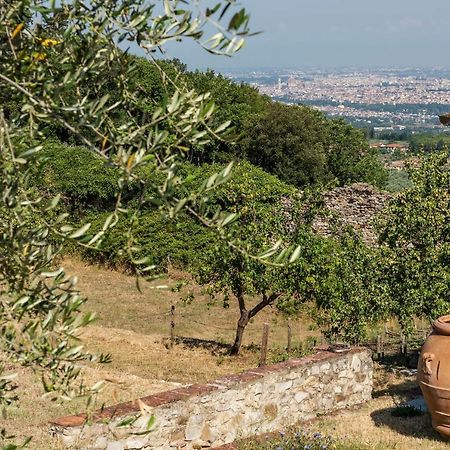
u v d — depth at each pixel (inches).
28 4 111.0
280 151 1341.0
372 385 453.7
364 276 521.3
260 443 341.7
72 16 117.0
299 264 541.3
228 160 1286.9
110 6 114.7
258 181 931.3
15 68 111.0
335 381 412.8
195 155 1262.3
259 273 558.3
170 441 316.8
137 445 300.5
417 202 518.6
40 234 117.4
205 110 114.6
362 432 359.6
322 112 1560.0
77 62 115.4
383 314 522.3
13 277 117.0
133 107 124.0
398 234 520.1
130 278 848.9
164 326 682.2
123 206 123.3
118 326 666.8
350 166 1544.0
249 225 560.1
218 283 584.4
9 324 116.1
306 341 642.2
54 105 107.1
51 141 894.4
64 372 124.6
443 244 506.0
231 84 1429.6
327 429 366.3
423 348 347.6
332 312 521.3
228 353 590.9
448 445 339.0
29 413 337.4
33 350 113.0
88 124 109.0
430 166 532.7
